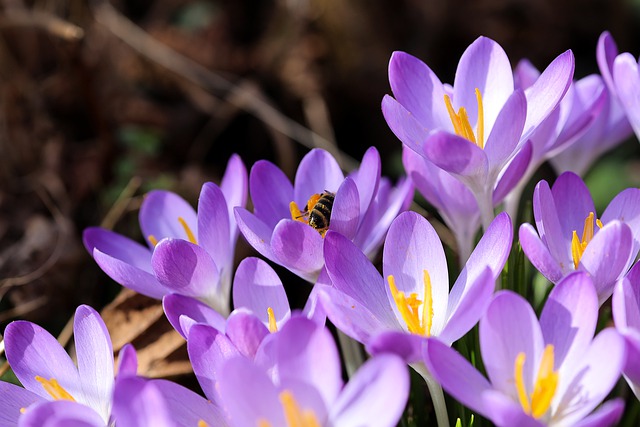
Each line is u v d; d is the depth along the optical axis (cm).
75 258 64
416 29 87
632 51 90
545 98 47
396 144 82
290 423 41
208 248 48
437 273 46
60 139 70
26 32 70
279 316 47
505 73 49
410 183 51
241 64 82
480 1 87
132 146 73
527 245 45
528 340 43
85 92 70
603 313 52
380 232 50
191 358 44
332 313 43
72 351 57
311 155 51
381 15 86
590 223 47
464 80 49
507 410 40
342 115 83
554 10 87
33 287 62
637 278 45
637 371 43
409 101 49
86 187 70
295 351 41
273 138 77
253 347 44
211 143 78
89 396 46
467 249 52
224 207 48
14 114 69
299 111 81
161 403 40
